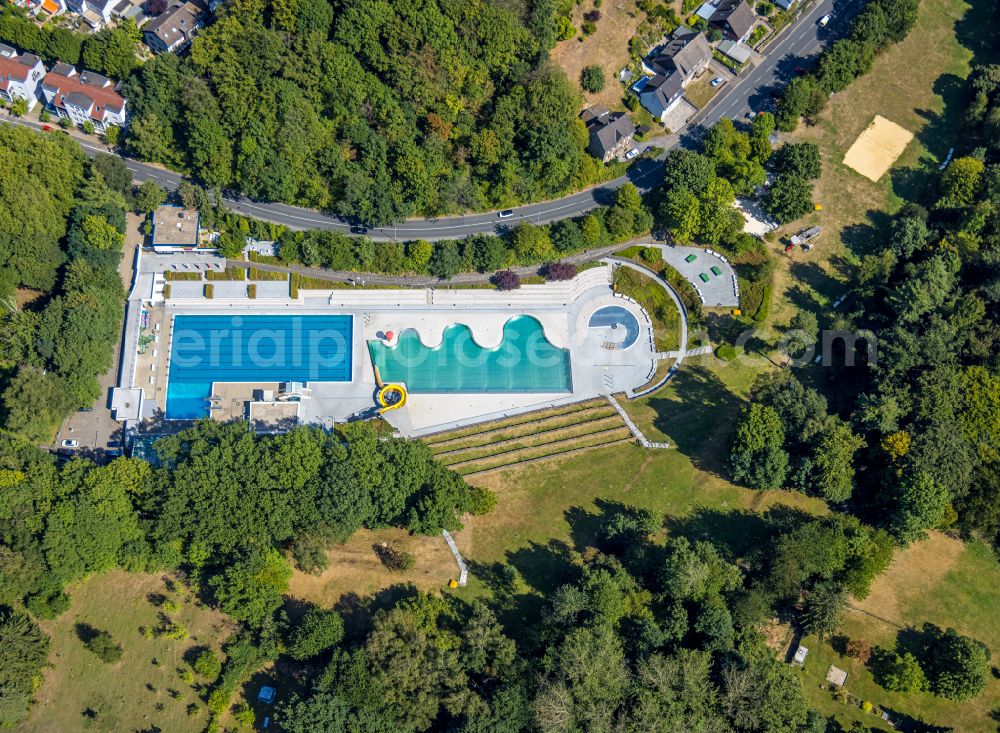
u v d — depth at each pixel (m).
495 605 180.00
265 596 170.62
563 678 161.12
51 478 177.75
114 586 177.75
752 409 192.00
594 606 171.12
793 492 193.88
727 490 195.12
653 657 163.62
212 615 174.25
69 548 171.50
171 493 174.75
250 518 175.25
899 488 183.50
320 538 177.25
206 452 181.75
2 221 196.25
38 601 170.38
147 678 168.62
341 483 178.25
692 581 171.00
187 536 178.12
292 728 154.75
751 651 170.00
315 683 159.62
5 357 195.75
